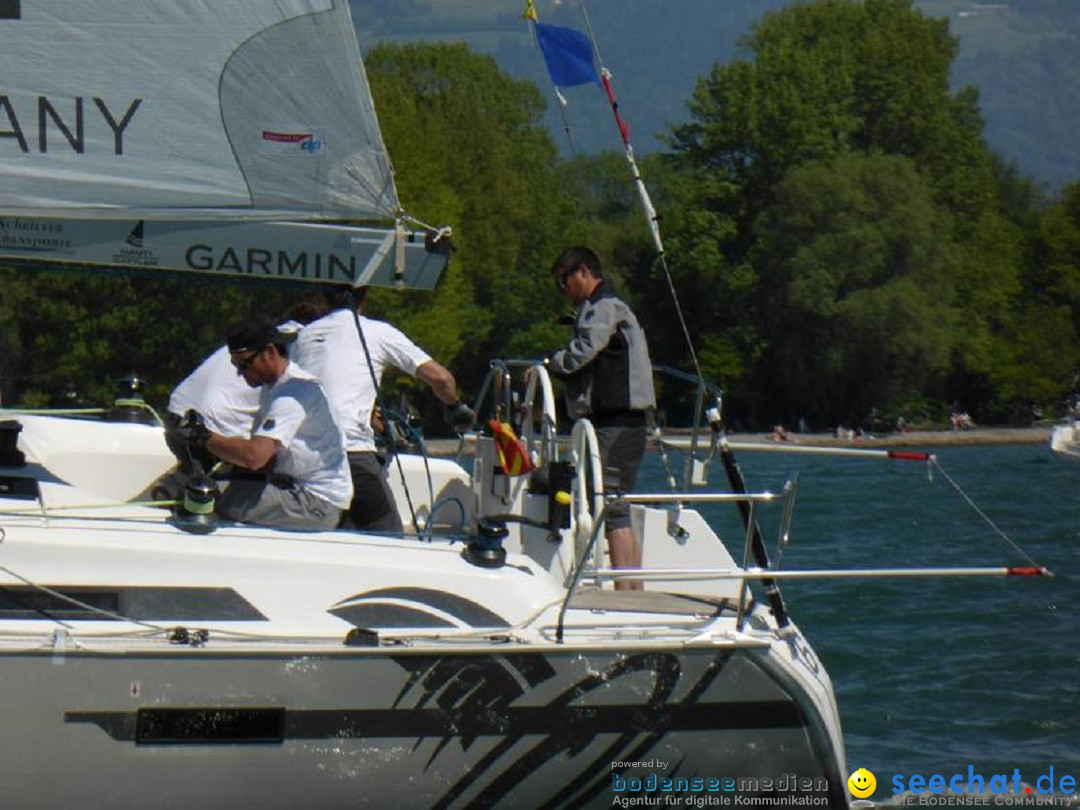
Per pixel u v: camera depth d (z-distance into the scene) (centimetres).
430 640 1817
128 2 1839
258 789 1731
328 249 1923
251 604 1814
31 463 2142
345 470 2047
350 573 1853
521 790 1800
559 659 1805
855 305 19962
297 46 1856
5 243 1903
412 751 1769
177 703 1712
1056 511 7462
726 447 2119
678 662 1827
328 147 1877
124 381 2578
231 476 2034
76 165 1859
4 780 1672
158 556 1803
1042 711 3033
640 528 2252
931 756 2708
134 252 1920
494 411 2392
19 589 1759
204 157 1872
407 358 2259
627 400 2269
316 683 1745
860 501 7788
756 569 1877
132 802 1702
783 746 1847
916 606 4150
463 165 17462
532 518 2219
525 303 19550
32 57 1838
